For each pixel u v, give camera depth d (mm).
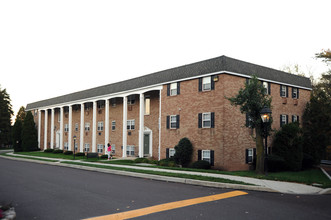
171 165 21188
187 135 22578
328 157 32125
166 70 25312
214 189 10938
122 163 21875
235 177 13289
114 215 7293
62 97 40875
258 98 16469
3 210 7352
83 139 38125
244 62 22000
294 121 24625
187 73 22969
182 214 7371
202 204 8422
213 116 20688
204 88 21656
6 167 20516
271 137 23641
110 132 33312
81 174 16156
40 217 7160
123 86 29625
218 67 20453
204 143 21172
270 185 11219
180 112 23344
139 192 10312
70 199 9188
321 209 8031
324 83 27438
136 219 6957
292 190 10648
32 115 45062
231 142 20375
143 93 28078
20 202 8828
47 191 10625
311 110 26938
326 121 26219
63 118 42469
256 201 8883
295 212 7660
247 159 21547
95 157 28781
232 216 7215
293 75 26875
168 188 11156
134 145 29734
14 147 44531
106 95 31188
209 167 20453
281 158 21062
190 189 10930
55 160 26156
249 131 21906
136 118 29750
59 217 7148
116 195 9781
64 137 42031
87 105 37656
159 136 25094
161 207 8078
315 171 22422
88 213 7504
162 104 25062
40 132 45719
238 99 16766
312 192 10477
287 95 25766
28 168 19812
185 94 23062
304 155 24547
